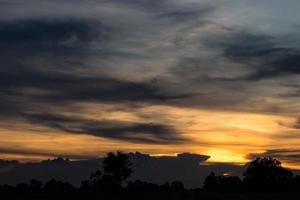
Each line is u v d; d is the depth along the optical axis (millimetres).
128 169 138250
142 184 132875
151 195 116312
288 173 141125
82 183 138750
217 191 130750
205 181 143125
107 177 138750
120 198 112750
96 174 139750
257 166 141250
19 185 134125
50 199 114938
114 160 139375
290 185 137875
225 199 105938
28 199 115125
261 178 139250
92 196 118312
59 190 131875
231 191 135250
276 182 138000
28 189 133375
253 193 125250
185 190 124312
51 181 140125
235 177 145000
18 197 118625
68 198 115250
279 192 130750
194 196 112312
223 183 140625
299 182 140375
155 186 132500
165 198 109375
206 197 110375
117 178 138250
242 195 113250
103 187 137250
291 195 114500
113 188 136375
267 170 140375
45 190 131625
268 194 116812
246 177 141875
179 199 107375
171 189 127375
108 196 118000
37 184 136375
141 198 112188
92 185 138375
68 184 139500
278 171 140250
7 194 123875
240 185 140875
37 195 121812
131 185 133125
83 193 125000
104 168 140250
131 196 115125
